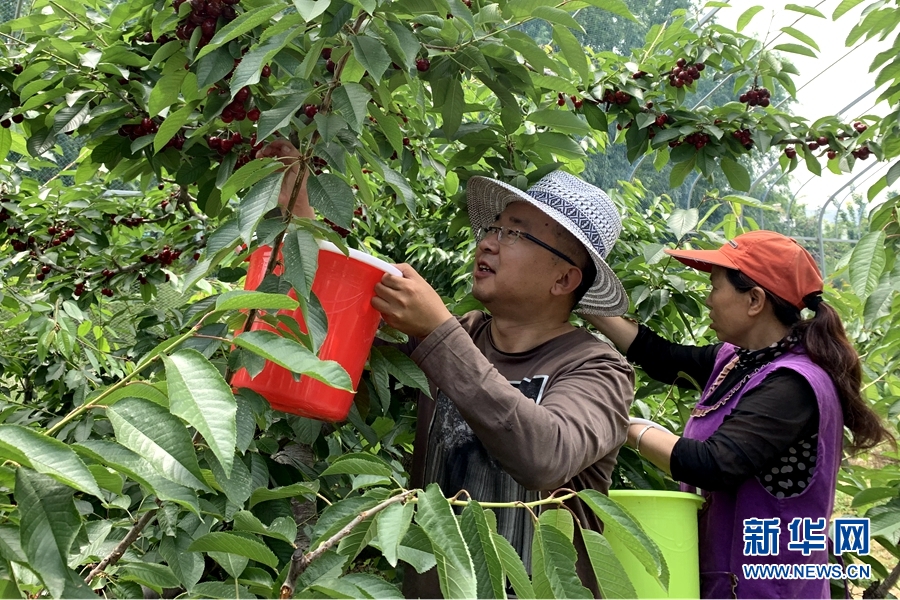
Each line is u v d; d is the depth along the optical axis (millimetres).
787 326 2053
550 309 1724
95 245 3100
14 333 3613
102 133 1853
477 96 3115
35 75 1883
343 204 1251
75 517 732
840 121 2629
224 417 806
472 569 825
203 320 933
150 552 1469
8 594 761
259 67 1179
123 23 1927
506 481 1551
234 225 1188
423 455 1770
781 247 2047
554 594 924
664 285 2654
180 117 1528
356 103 1213
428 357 1323
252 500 1183
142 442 814
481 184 1897
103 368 3230
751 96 2730
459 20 1529
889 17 2246
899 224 2324
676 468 1813
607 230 1740
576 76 2539
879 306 2117
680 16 2656
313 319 1171
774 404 1818
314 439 1608
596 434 1405
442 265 3938
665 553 1688
